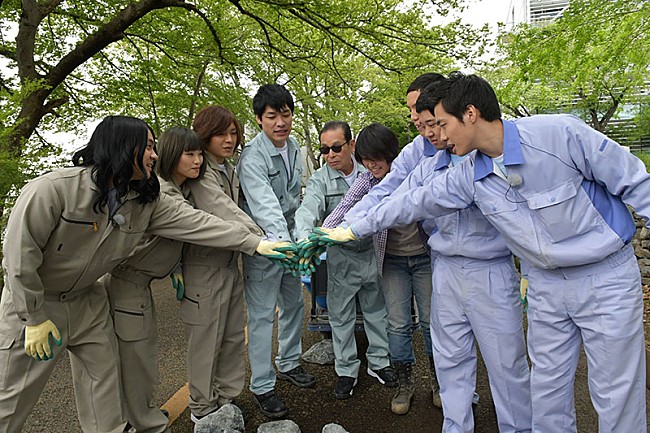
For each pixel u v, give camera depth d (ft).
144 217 7.54
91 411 7.75
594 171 6.25
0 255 14.33
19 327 6.83
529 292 7.13
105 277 8.50
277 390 11.00
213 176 9.14
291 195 10.69
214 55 26.40
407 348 9.95
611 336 6.32
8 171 14.16
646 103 65.05
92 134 6.98
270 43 26.58
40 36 26.61
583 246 6.32
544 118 6.50
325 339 13.78
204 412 9.30
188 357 9.20
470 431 8.18
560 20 22.47
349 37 25.73
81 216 6.81
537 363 7.10
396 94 28.78
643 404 6.49
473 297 7.65
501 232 6.94
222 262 9.03
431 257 8.75
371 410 9.94
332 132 10.16
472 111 6.44
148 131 7.05
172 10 25.20
